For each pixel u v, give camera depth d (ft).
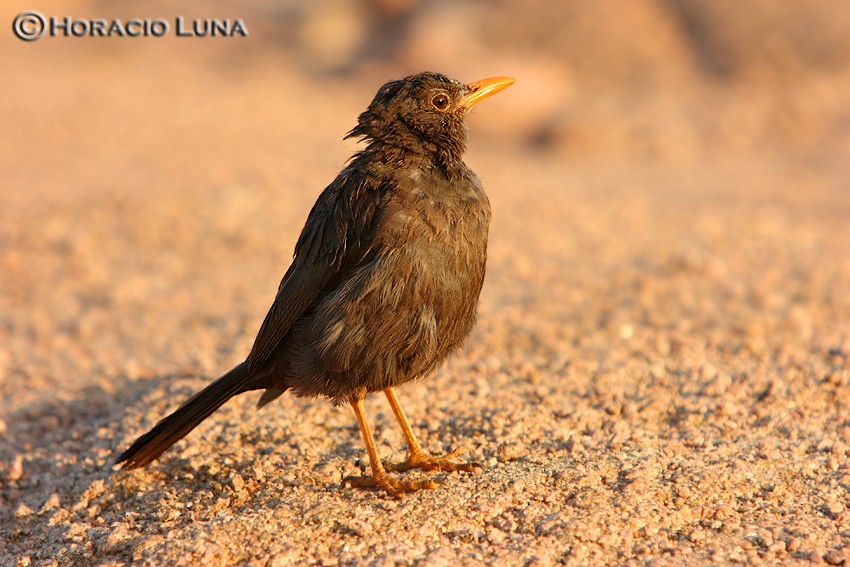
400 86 27.40
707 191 75.66
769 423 30.32
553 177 81.66
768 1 113.70
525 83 100.17
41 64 116.57
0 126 87.56
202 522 25.02
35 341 44.86
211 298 49.21
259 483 27.37
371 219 25.45
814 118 95.96
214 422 31.27
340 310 25.14
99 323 46.47
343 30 122.52
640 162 88.69
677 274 50.03
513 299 46.75
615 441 28.96
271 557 22.80
